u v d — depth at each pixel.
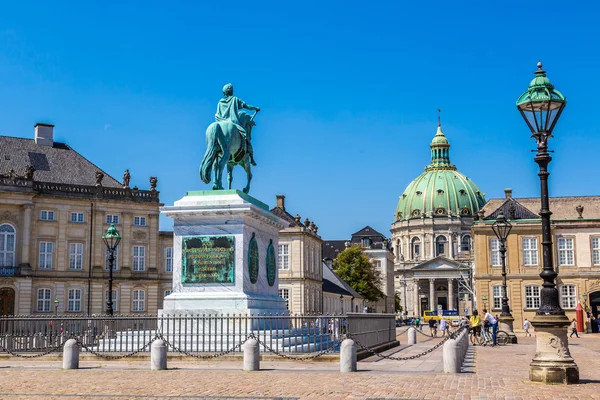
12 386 16.58
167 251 82.88
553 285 16.81
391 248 197.88
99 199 77.81
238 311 23.05
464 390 15.46
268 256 26.20
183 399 14.38
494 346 38.59
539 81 17.44
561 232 71.44
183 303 23.61
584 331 66.06
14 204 73.69
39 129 81.31
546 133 17.44
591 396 14.22
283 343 22.41
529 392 14.98
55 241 75.75
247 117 27.25
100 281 77.00
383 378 17.88
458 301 172.25
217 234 23.86
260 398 14.38
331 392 15.20
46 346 26.84
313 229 92.94
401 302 185.25
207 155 25.16
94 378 18.14
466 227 187.75
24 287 73.06
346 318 22.58
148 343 22.42
